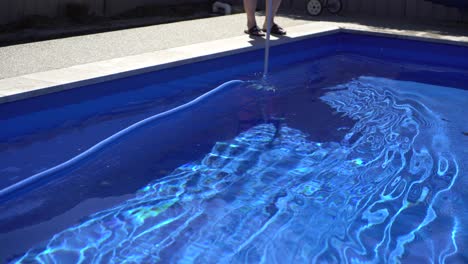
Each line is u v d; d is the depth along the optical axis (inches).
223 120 185.6
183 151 159.8
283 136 173.6
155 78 204.5
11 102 163.3
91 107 185.5
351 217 126.7
